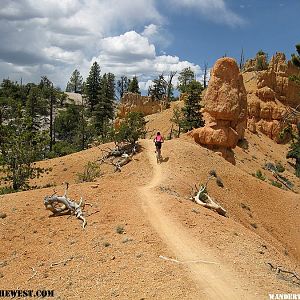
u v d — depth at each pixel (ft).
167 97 355.56
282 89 291.17
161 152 120.26
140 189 86.63
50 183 131.03
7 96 377.09
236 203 108.06
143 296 43.11
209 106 147.23
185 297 41.91
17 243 67.67
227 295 42.50
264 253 58.49
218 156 130.41
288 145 266.36
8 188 117.80
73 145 264.11
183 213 70.38
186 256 52.80
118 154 129.18
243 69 360.69
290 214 115.03
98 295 45.09
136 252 54.80
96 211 74.18
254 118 273.33
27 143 123.44
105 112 318.24
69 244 62.85
